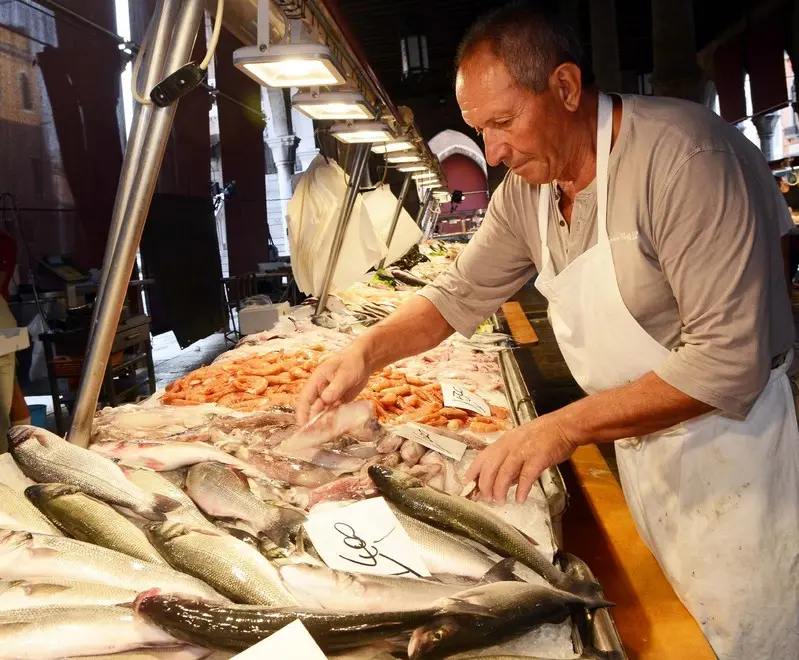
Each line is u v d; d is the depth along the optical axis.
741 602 1.89
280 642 1.07
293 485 1.85
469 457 2.09
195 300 9.36
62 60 6.50
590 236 1.83
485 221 2.34
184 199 8.96
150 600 1.16
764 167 1.73
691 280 1.59
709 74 21.95
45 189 6.50
